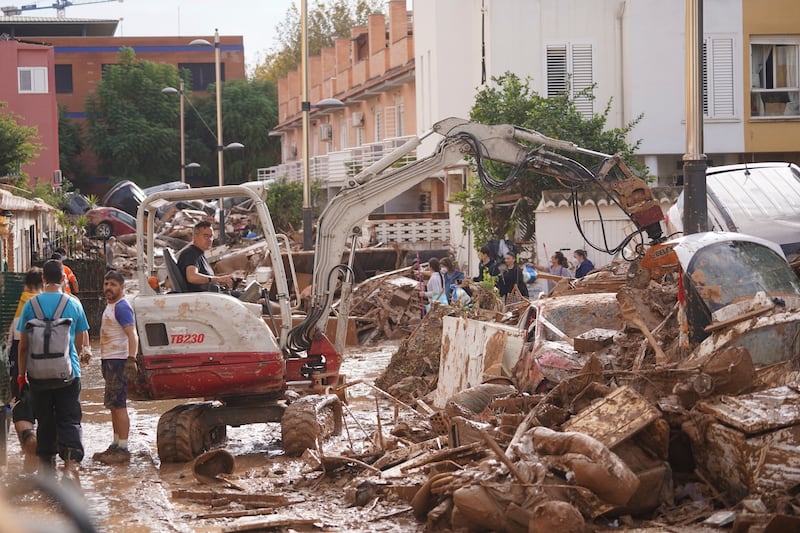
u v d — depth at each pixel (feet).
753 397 25.12
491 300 62.90
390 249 106.22
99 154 264.31
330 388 40.78
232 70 296.51
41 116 190.29
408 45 146.51
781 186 52.44
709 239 31.81
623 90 104.12
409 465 29.37
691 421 25.26
